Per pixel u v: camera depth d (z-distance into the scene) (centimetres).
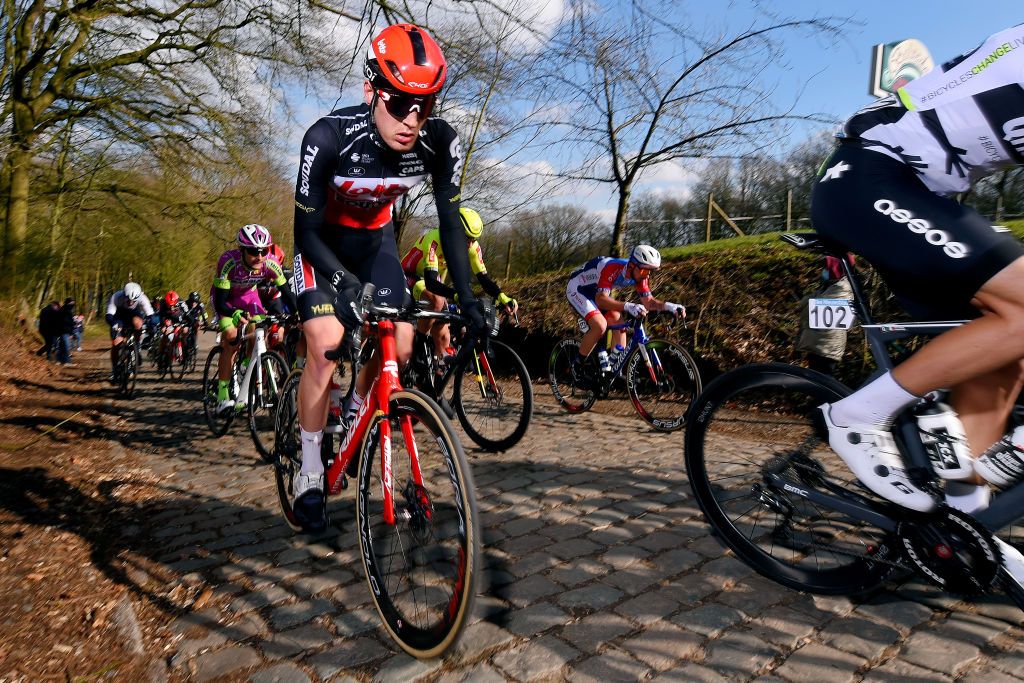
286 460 290
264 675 178
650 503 300
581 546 254
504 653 181
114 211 1552
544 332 801
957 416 182
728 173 1191
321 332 237
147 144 1293
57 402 722
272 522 302
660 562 236
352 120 220
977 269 158
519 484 340
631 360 495
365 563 199
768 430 216
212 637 200
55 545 278
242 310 518
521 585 222
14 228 1248
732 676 166
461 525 165
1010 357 158
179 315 1124
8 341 1196
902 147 169
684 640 183
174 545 277
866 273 512
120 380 823
